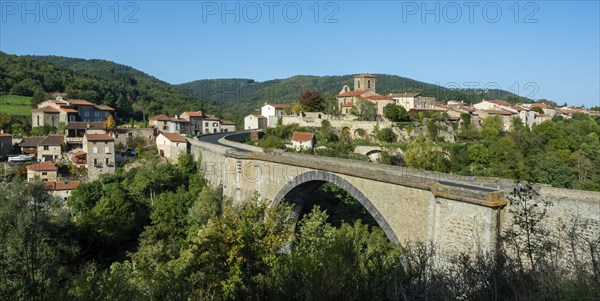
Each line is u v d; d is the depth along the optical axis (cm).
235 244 1819
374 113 8606
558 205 1722
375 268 1241
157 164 5428
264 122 10212
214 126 10475
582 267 1034
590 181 5122
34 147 7119
